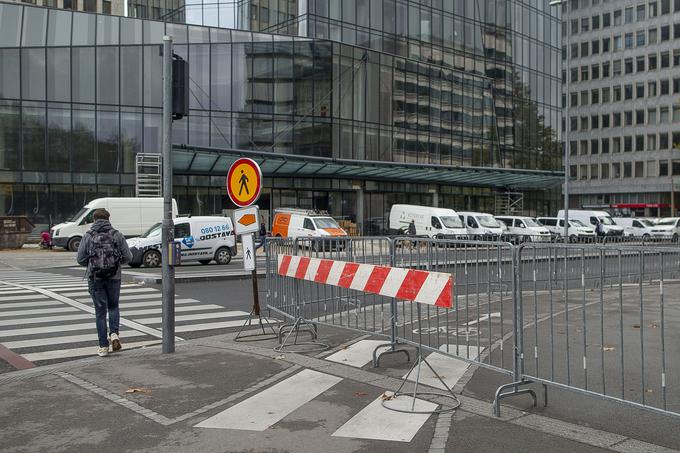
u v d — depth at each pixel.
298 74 39.06
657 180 73.88
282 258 8.70
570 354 7.09
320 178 42.06
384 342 8.02
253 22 44.06
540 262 6.25
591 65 80.06
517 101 53.47
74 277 18.41
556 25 58.06
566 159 33.88
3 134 33.19
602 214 44.12
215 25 45.28
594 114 79.69
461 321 6.43
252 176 8.70
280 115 38.59
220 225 22.33
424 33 47.25
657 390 5.68
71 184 34.16
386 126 42.72
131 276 17.03
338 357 7.17
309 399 5.49
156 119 35.41
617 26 77.94
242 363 6.88
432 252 6.78
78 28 36.19
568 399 5.49
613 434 4.57
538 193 56.16
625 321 8.80
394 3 45.47
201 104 37.00
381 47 44.72
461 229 34.78
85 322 10.23
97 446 4.40
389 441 4.43
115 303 7.76
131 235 28.12
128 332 9.35
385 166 38.31
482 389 5.81
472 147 48.62
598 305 6.23
